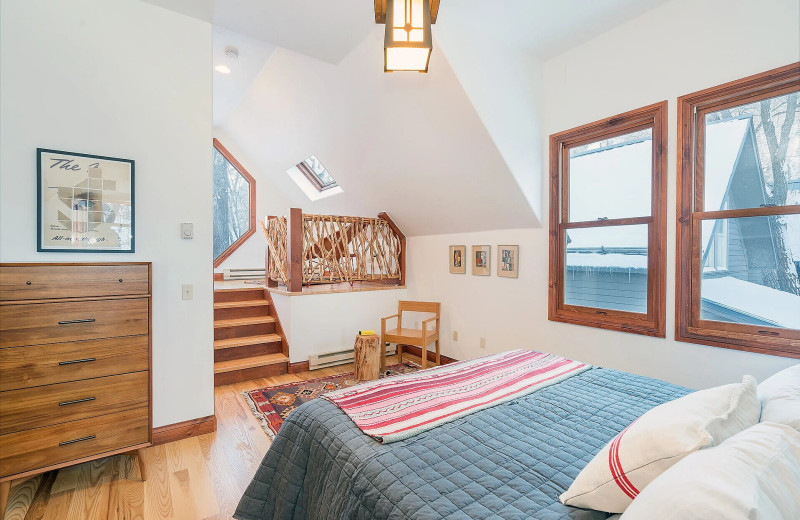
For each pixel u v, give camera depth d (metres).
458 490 1.06
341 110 3.76
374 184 4.48
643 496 0.73
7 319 1.74
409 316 4.78
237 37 3.29
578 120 2.96
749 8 2.12
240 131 5.73
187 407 2.57
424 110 3.07
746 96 2.18
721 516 0.59
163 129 2.44
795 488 0.69
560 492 1.06
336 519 1.17
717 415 0.97
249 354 3.99
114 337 1.99
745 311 2.22
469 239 4.02
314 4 2.34
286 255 4.43
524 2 2.41
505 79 2.92
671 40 2.43
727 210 2.26
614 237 2.85
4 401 1.73
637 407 1.61
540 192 3.24
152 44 2.38
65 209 2.13
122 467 2.21
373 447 1.28
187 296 2.55
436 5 1.42
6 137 1.99
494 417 1.51
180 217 2.51
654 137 2.54
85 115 2.19
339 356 4.23
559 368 2.11
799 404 1.04
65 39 2.12
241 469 2.20
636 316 2.73
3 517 1.75
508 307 3.61
